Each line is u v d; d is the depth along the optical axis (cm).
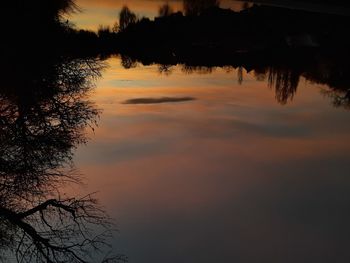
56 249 1212
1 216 1277
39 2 1767
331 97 3278
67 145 1639
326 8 4159
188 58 3191
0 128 1472
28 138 1534
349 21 3847
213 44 3288
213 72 3250
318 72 3419
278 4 3988
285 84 3309
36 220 1320
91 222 1337
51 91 1677
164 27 3155
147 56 2981
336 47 3566
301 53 3494
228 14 3534
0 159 1418
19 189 1407
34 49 1686
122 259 1327
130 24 3080
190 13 3491
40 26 1752
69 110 1697
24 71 1594
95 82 2027
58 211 1298
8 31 1616
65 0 2112
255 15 3606
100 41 2770
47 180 1484
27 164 1480
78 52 2062
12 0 1648
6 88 1522
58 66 1786
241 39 3428
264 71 3359
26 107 1553
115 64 2866
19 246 1193
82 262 1237
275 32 3569
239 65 3381
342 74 3366
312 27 3669
